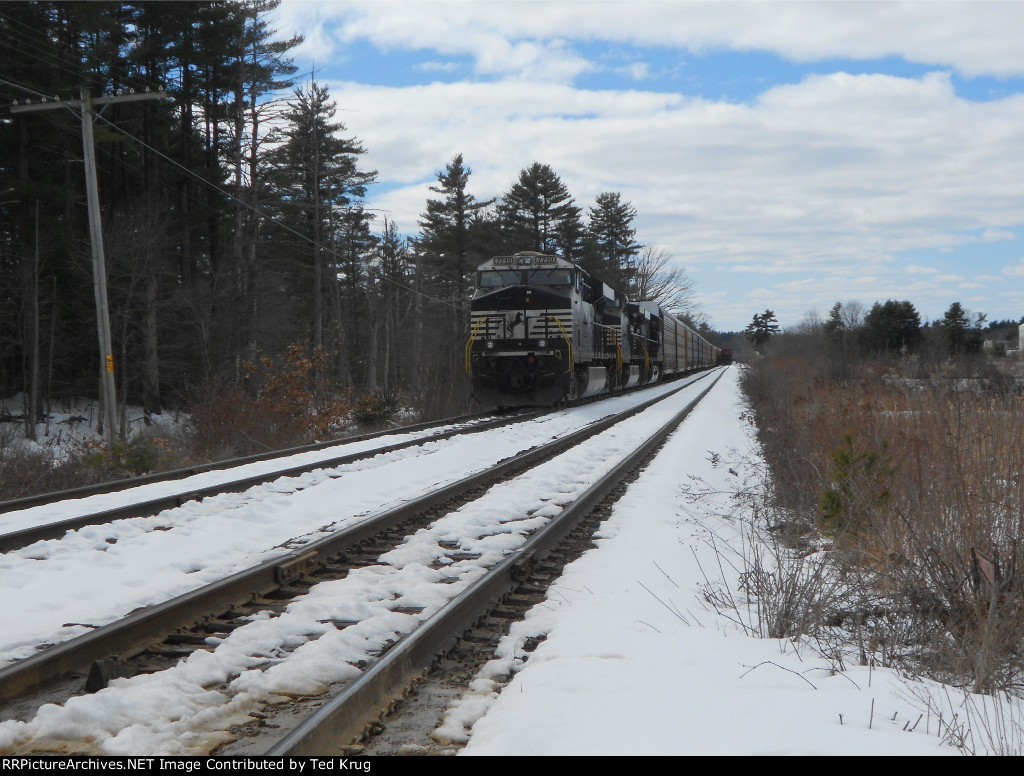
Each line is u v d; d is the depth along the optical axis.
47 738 3.65
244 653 4.81
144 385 34.69
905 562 6.07
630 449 16.22
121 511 8.90
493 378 25.11
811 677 4.41
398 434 19.09
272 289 40.38
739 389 43.50
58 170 37.00
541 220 64.12
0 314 34.56
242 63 37.88
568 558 7.53
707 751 3.24
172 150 41.25
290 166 45.69
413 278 66.88
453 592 6.12
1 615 5.58
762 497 9.78
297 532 8.57
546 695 3.99
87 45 34.81
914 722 3.78
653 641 4.89
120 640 4.90
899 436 8.58
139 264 34.66
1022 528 5.72
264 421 19.56
